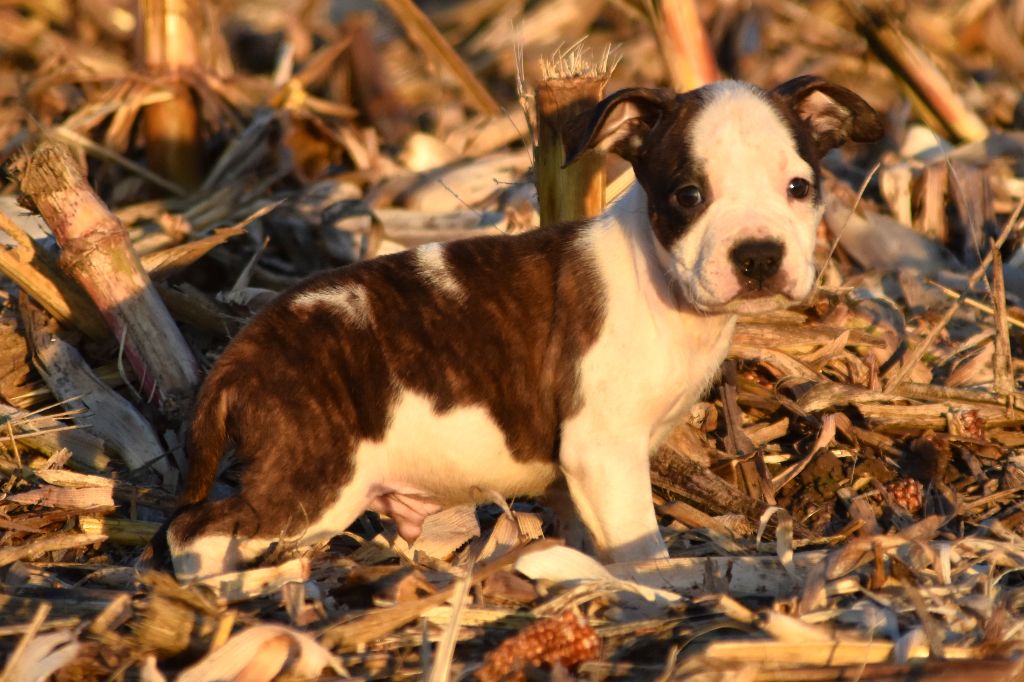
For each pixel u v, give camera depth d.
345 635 5.71
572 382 6.82
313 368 6.72
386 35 17.33
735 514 7.52
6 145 12.58
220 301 9.29
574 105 8.13
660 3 11.23
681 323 6.80
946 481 8.02
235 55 16.97
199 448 6.75
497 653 5.55
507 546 7.24
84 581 6.65
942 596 6.07
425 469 6.98
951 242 11.60
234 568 6.48
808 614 5.86
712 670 5.40
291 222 11.07
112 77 12.48
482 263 7.09
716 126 6.53
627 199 7.06
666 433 7.28
